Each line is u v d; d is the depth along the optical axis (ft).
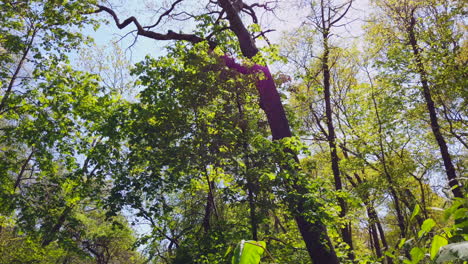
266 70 39.96
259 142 34.24
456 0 49.32
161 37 46.24
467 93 47.78
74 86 45.11
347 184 69.05
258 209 33.60
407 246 6.86
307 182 33.99
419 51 50.83
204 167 34.58
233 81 35.14
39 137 42.98
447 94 50.39
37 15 44.98
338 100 60.95
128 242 68.23
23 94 43.60
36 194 44.24
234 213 39.27
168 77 36.94
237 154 33.96
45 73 44.70
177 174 35.32
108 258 70.90
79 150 44.78
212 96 34.81
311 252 34.06
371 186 51.47
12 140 44.65
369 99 57.31
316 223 33.94
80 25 46.62
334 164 50.93
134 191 35.86
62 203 44.29
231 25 42.88
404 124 57.11
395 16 51.52
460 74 47.55
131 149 37.76
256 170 32.12
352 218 38.99
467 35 55.57
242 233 33.99
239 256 5.62
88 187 43.14
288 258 34.68
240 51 46.60
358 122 59.36
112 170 39.22
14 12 44.65
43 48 44.93
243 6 50.19
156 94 37.06
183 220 41.60
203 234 35.99
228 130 33.04
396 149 56.65
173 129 34.32
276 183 31.86
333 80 60.80
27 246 47.09
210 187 36.76
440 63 49.52
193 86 34.40
